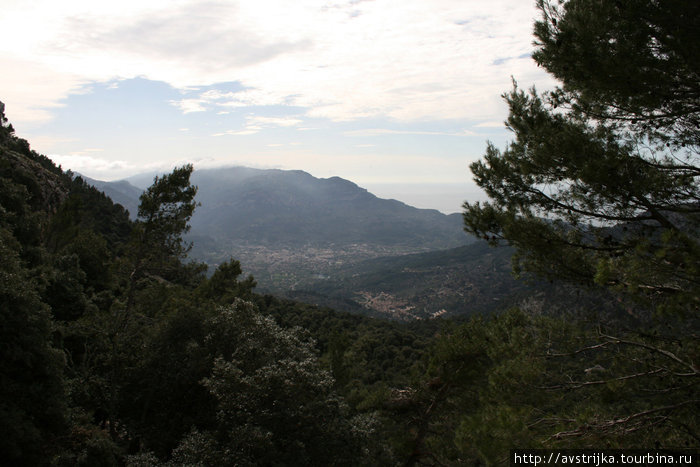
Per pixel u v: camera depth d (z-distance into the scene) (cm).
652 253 486
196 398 1495
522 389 605
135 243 1736
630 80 515
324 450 1191
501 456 527
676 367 552
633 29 504
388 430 1365
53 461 1161
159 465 1072
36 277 1870
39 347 1213
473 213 698
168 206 1750
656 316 524
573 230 619
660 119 562
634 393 555
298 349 1447
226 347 1480
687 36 468
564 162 585
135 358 1574
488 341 819
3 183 2291
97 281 2736
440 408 1325
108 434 1503
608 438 521
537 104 674
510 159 677
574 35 545
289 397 1199
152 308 2112
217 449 1097
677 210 512
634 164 523
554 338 635
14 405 1098
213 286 2605
